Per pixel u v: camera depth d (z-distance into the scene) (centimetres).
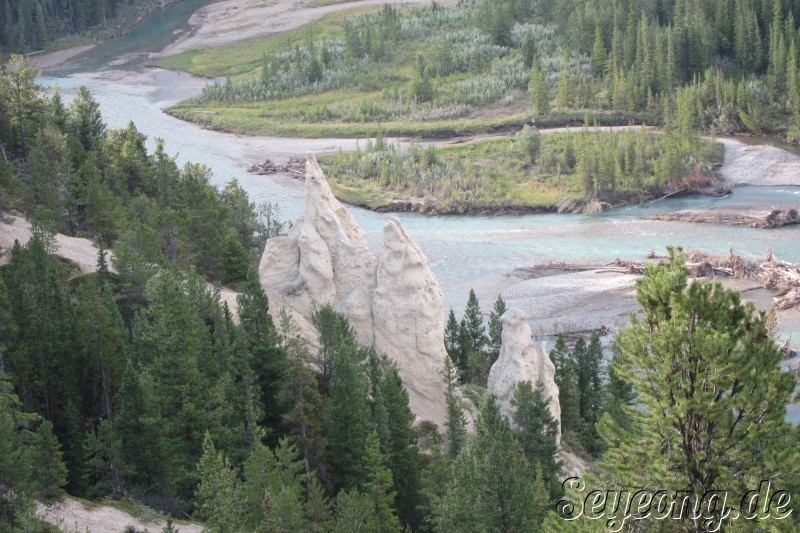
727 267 14425
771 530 3891
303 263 8925
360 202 19538
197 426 7025
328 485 7200
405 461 7138
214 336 7900
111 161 13462
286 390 7450
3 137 13562
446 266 15450
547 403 7319
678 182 19762
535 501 6153
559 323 12800
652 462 4259
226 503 5669
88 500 6300
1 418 5797
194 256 10175
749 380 4088
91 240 10588
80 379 7569
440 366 8706
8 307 7650
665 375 4162
